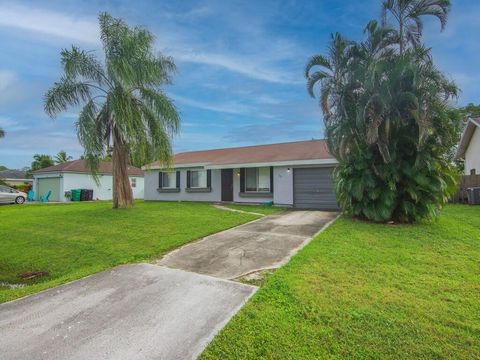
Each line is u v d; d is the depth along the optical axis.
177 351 2.77
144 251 6.46
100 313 3.56
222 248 6.41
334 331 3.01
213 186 17.28
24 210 14.51
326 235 7.14
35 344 2.95
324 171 13.84
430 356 2.61
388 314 3.29
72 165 26.52
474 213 10.79
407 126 8.34
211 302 3.77
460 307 3.43
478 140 18.17
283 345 2.81
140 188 30.83
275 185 14.93
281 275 4.54
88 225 9.61
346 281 4.25
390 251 5.71
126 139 12.08
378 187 8.59
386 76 8.11
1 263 6.86
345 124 8.80
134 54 11.73
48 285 4.61
